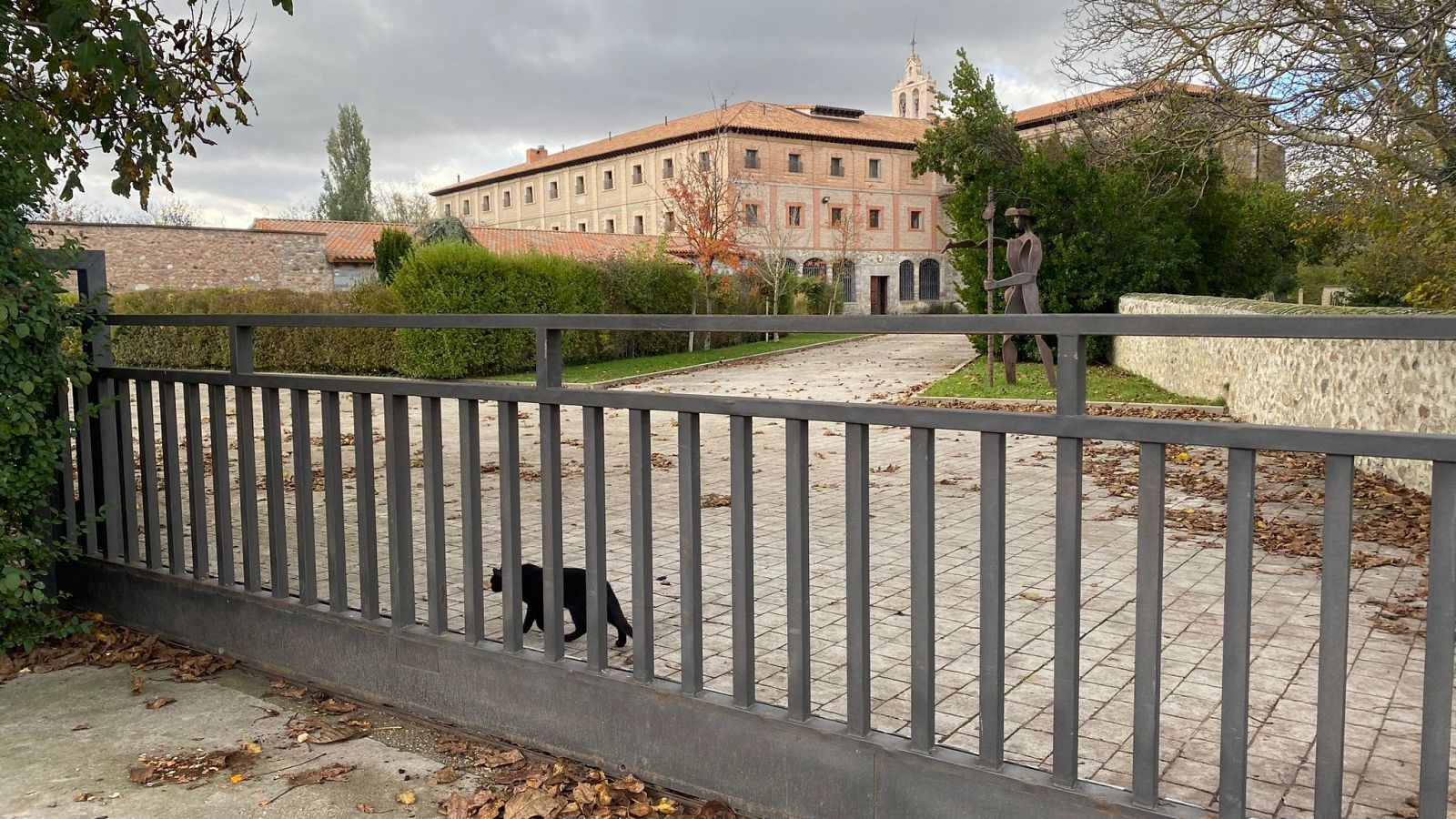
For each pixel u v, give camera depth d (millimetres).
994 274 20859
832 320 2596
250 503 4195
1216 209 22594
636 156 65625
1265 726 3469
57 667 4305
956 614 4746
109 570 4844
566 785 3129
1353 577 5383
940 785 2549
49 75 5055
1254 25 9703
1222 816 2176
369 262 35656
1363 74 8906
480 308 20469
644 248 29125
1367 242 17031
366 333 20719
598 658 3213
